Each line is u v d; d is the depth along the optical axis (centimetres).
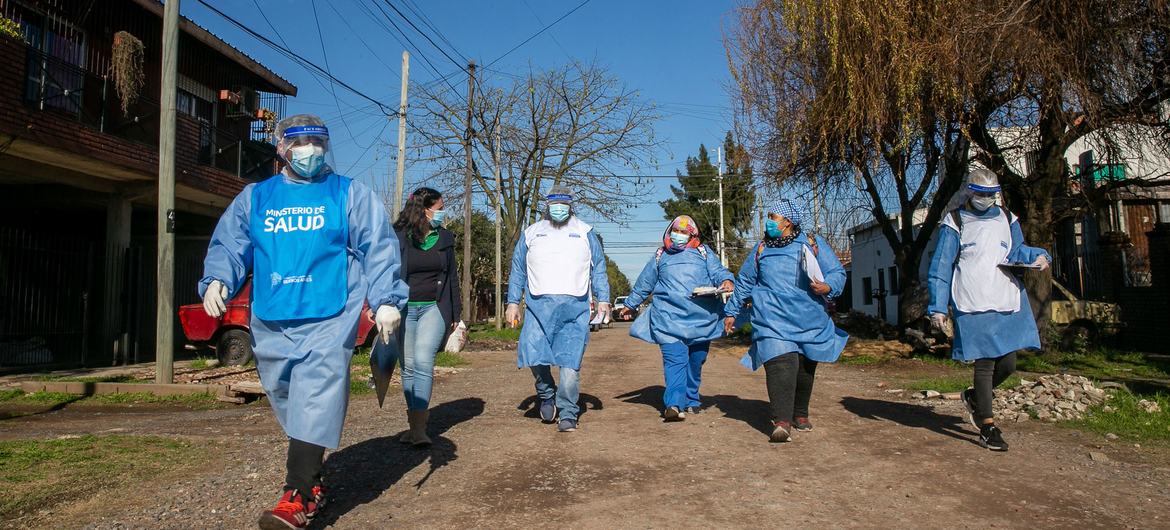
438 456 467
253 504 360
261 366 317
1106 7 929
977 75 975
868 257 3103
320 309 310
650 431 548
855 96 1092
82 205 1401
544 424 582
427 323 492
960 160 1355
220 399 758
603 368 1111
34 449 476
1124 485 394
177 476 415
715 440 513
